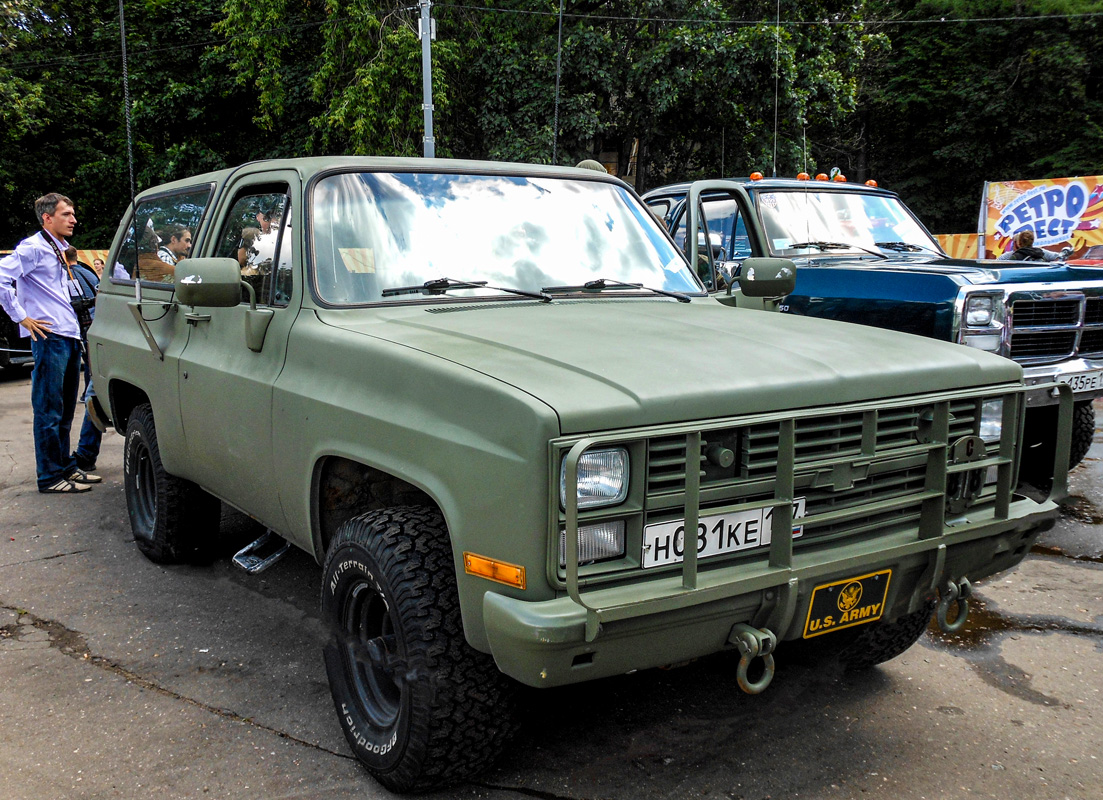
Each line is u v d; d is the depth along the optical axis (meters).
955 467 2.66
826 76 19.88
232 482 3.60
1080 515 5.52
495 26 20.23
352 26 19.33
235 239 3.76
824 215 6.78
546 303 3.28
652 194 7.14
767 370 2.50
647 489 2.21
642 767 2.84
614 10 20.12
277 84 21.33
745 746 2.96
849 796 2.69
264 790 2.72
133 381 4.44
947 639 3.84
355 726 2.80
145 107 23.86
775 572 2.31
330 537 3.04
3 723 3.12
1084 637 3.86
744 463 2.34
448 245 3.37
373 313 3.08
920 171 30.08
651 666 2.30
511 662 2.16
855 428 2.55
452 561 2.53
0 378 12.06
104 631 3.88
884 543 2.58
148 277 4.63
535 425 2.12
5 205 26.75
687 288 3.82
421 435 2.43
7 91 23.42
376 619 2.84
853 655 3.43
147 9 24.88
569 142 19.53
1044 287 5.29
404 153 19.45
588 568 2.17
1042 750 2.95
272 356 3.23
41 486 6.11
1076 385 5.39
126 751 2.94
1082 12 25.23
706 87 19.05
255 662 3.59
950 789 2.72
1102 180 17.59
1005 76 26.62
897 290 5.50
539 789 2.71
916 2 28.23
